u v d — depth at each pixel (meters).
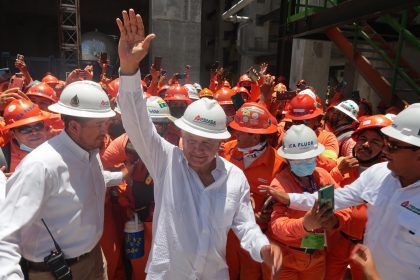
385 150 1.94
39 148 1.90
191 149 1.86
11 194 1.75
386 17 6.71
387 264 1.93
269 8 17.86
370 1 6.23
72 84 2.02
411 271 1.84
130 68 1.79
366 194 2.10
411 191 1.86
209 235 1.87
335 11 7.36
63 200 1.93
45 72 16.50
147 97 3.28
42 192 1.78
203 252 1.85
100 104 1.99
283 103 5.35
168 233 1.89
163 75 7.77
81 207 2.01
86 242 2.10
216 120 1.85
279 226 2.30
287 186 2.49
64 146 1.96
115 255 2.99
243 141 2.89
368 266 1.69
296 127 2.46
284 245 2.52
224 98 5.25
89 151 2.08
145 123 1.92
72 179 1.96
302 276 2.63
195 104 1.90
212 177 1.97
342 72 16.98
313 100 4.16
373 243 2.01
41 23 26.39
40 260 1.94
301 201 2.30
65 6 16.59
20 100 2.81
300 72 13.64
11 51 26.05
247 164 2.95
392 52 7.70
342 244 2.98
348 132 4.18
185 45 18.36
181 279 1.90
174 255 1.88
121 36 1.78
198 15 18.30
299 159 2.36
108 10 26.08
